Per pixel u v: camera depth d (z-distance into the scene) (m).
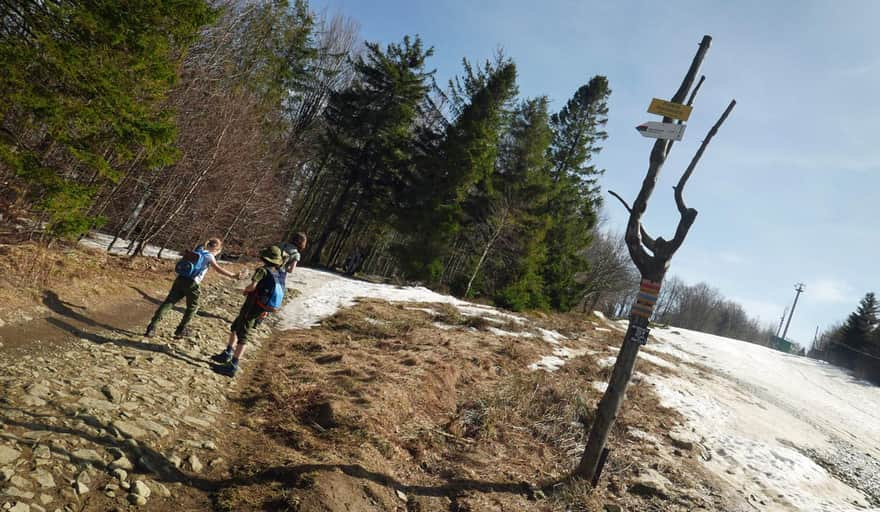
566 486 5.93
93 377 5.03
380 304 15.69
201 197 16.19
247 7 21.61
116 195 12.84
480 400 8.13
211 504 3.76
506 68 28.36
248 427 5.37
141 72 7.40
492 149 28.53
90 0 6.45
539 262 31.58
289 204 26.88
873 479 10.86
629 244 6.38
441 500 5.01
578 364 13.30
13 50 5.73
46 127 7.29
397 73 31.02
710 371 20.77
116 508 3.29
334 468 4.56
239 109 16.89
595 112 34.88
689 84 6.21
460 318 15.76
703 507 6.68
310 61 31.98
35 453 3.42
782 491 8.26
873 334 51.03
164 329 7.79
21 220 8.79
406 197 30.67
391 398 6.84
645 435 8.98
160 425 4.57
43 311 6.55
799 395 21.88
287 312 12.73
